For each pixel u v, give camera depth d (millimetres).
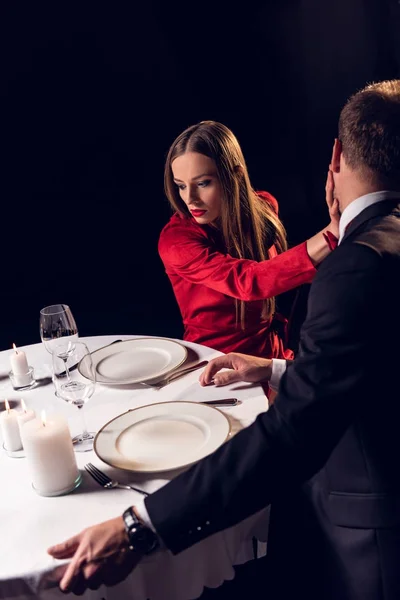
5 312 4211
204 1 5168
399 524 953
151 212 5180
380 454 947
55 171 5258
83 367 1316
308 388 873
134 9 5074
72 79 5121
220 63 5371
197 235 1979
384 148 937
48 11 4926
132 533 965
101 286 4441
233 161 1923
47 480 1151
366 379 859
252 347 2033
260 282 1774
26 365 1606
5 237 5016
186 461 1189
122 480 1187
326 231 1661
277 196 5312
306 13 5395
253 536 1197
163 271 4559
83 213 5203
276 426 894
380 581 977
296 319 2779
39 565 1002
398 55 5664
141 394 1511
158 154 5387
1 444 1369
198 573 1100
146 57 5215
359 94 983
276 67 5484
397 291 861
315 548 1076
